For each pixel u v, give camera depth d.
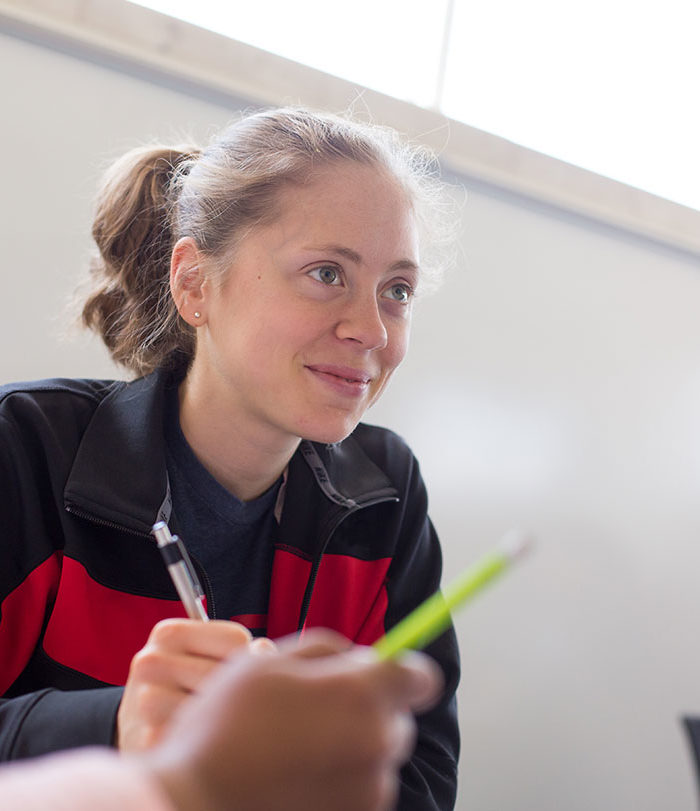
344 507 0.98
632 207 1.80
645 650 1.83
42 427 0.88
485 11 1.71
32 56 1.22
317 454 1.01
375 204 0.81
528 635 1.68
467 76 1.70
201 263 0.87
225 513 0.92
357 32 1.57
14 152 1.22
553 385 1.72
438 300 1.56
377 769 0.31
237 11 1.44
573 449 1.74
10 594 0.82
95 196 1.15
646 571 1.83
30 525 0.84
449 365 1.59
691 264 1.90
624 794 1.79
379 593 1.04
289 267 0.80
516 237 1.66
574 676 1.73
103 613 0.86
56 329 1.25
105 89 1.28
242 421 0.88
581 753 1.74
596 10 1.84
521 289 1.67
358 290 0.81
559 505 1.72
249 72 1.40
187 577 0.60
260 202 0.82
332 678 0.31
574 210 1.70
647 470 1.84
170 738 0.31
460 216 1.59
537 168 1.68
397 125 1.55
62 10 1.24
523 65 1.76
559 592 1.72
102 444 0.89
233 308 0.83
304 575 0.97
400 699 0.32
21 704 0.65
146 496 0.86
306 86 1.45
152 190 0.98
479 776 1.62
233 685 0.31
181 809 0.27
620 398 1.81
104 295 1.02
